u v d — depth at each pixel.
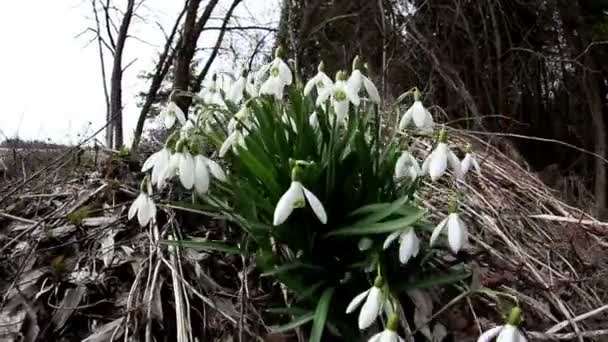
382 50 1.03
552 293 0.36
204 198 0.34
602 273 0.38
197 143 0.33
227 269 0.36
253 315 0.32
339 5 1.13
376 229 0.30
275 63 0.35
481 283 0.34
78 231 0.38
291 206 0.27
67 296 0.34
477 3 1.14
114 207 0.38
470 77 1.14
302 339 0.31
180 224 0.38
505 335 0.25
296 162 0.27
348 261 0.33
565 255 0.42
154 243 0.35
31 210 0.41
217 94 0.41
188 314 0.32
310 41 1.14
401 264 0.32
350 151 0.33
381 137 0.40
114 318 0.33
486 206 0.44
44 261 0.36
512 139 1.06
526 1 1.17
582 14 1.18
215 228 0.38
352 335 0.31
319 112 0.34
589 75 1.13
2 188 0.45
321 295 0.31
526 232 0.44
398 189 0.34
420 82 1.04
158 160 0.31
